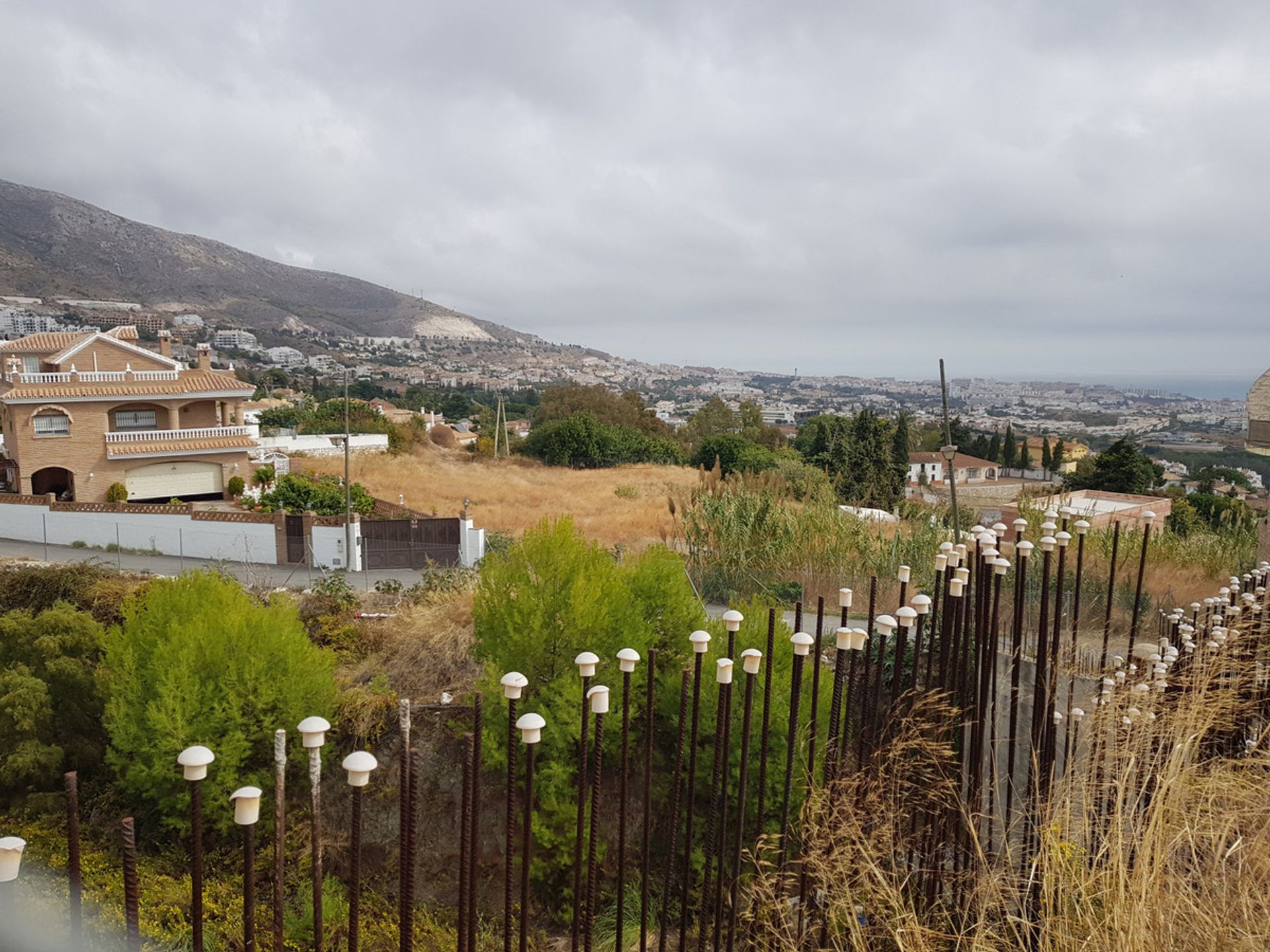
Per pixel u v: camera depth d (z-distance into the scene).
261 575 20.55
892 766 4.19
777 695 7.96
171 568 21.91
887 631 4.23
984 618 4.47
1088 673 6.46
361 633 13.94
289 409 60.38
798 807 7.04
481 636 9.97
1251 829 3.57
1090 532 14.51
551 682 9.19
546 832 8.57
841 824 3.92
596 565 9.86
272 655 10.44
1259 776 3.98
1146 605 10.94
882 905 3.82
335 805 10.33
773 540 15.97
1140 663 5.96
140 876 8.83
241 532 23.61
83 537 24.39
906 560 14.84
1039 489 17.02
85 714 11.27
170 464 31.11
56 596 16.09
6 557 22.20
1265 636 5.41
